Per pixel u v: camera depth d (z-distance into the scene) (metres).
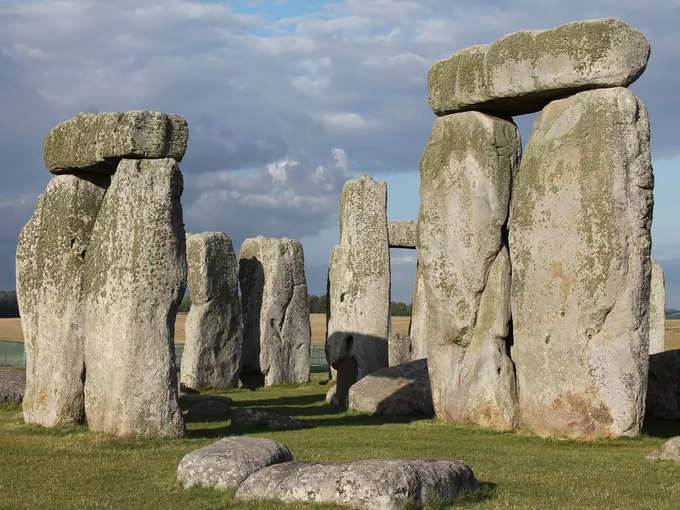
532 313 15.83
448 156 17.19
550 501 9.75
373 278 23.86
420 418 18.47
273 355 30.52
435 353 17.41
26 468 11.61
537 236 15.77
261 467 10.11
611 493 10.27
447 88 17.08
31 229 16.02
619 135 14.97
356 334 23.69
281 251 31.28
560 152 15.52
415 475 8.95
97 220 14.80
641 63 15.19
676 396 18.06
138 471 11.36
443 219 17.20
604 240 14.91
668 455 12.65
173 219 14.32
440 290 17.22
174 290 14.24
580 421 15.12
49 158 15.76
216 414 18.16
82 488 10.44
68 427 14.84
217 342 29.11
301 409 20.95
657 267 27.53
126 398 13.88
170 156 14.55
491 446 14.29
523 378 16.02
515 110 17.05
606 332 15.03
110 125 14.50
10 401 18.53
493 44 16.41
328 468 9.15
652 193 15.21
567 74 15.31
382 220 24.16
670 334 53.56
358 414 19.30
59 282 15.34
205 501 9.45
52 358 15.29
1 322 70.38
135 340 13.92
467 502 9.34
